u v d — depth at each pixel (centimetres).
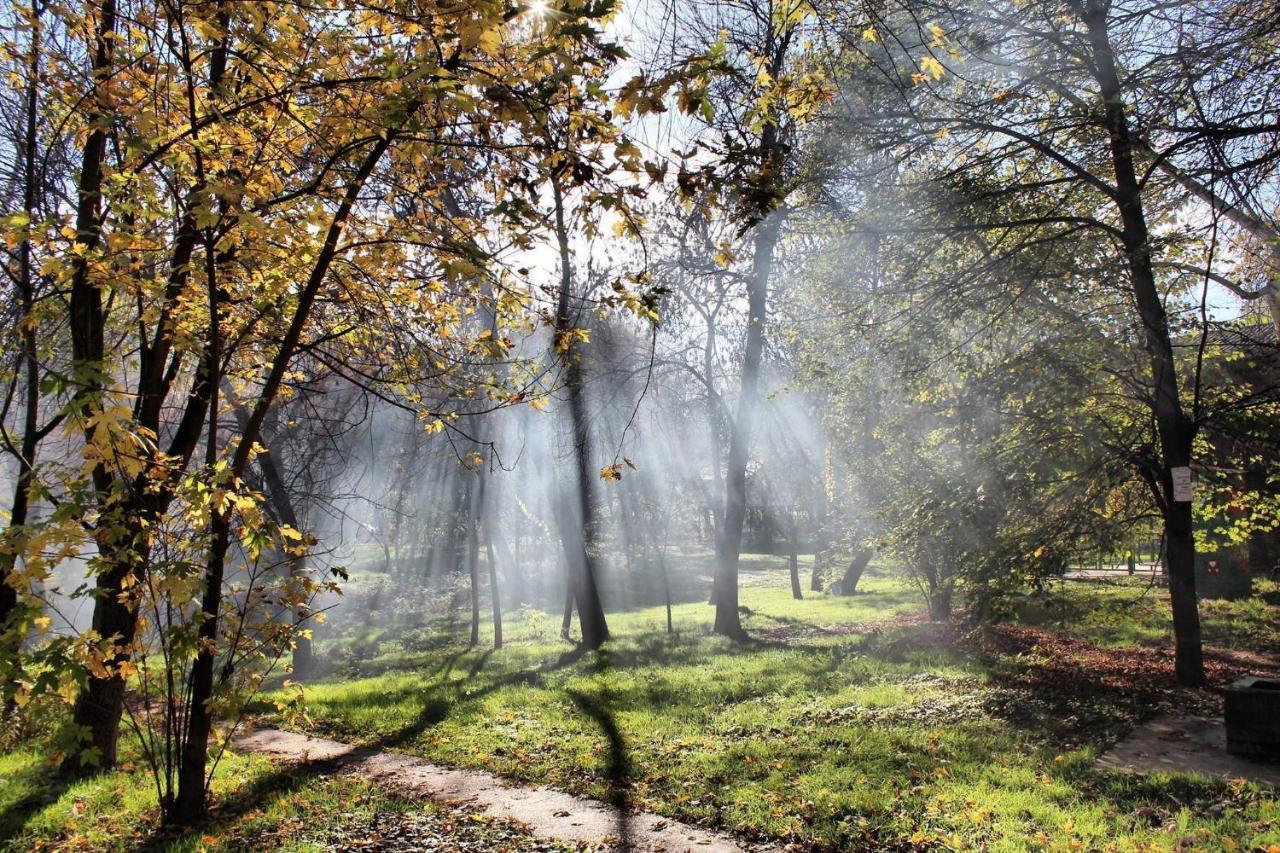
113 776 795
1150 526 1253
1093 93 1112
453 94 505
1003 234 1170
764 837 614
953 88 1177
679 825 651
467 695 1260
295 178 739
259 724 1099
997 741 807
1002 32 1085
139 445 551
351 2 547
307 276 748
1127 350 1072
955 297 1158
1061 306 1144
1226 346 1116
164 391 788
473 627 2080
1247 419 1046
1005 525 1177
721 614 1870
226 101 604
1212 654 1307
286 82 623
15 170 948
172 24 595
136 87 643
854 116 1123
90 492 525
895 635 1569
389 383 832
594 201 530
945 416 1233
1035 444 1134
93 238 671
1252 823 560
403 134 568
